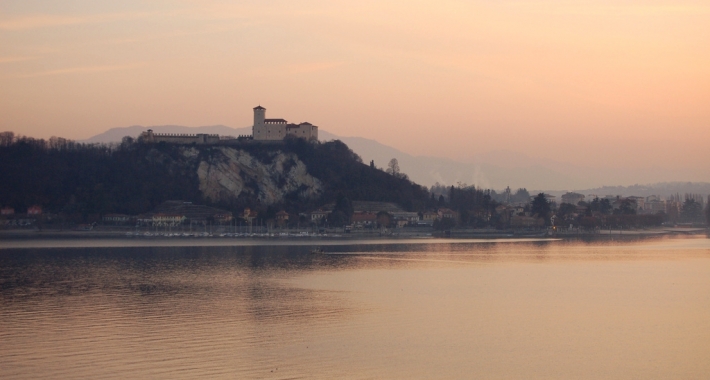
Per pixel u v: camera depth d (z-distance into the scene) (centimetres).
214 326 12331
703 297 15725
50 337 11406
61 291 16475
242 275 19925
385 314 13525
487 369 9794
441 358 10294
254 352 10519
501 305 14612
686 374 9606
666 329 12250
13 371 9506
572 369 9812
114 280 18688
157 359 10094
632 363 10088
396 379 9338
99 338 11338
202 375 9394
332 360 10169
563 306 14488
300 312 13688
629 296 15875
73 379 9169
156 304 14575
